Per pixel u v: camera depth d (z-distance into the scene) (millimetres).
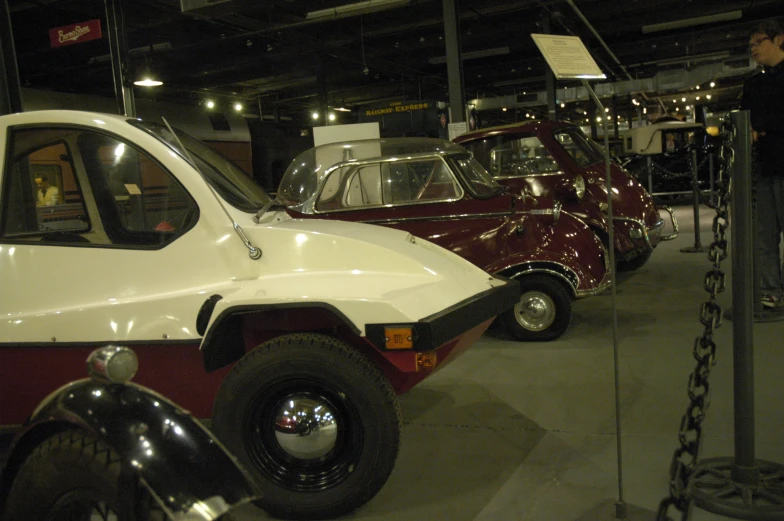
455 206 5715
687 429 2688
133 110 12453
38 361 3186
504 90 38500
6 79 6957
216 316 2885
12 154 3340
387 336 2766
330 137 9312
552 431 3811
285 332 3234
